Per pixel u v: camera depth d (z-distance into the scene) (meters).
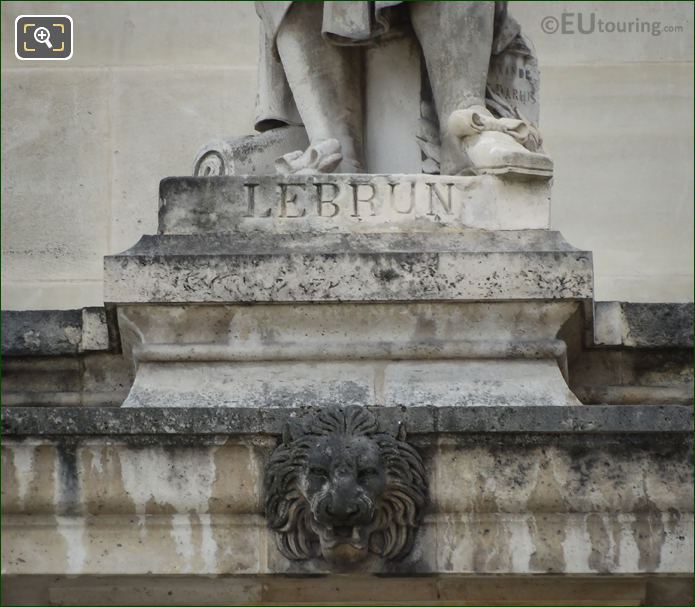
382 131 15.14
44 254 17.50
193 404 13.92
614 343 14.52
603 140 17.67
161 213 14.34
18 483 13.65
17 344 14.57
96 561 13.61
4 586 13.74
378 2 14.83
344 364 14.09
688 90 17.75
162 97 17.81
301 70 15.05
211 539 13.62
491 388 13.98
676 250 17.50
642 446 13.61
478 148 14.42
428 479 13.57
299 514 13.55
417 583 13.72
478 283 14.05
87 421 13.59
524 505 13.57
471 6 14.84
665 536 13.59
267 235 14.28
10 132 17.70
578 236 17.52
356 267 14.03
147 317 14.12
